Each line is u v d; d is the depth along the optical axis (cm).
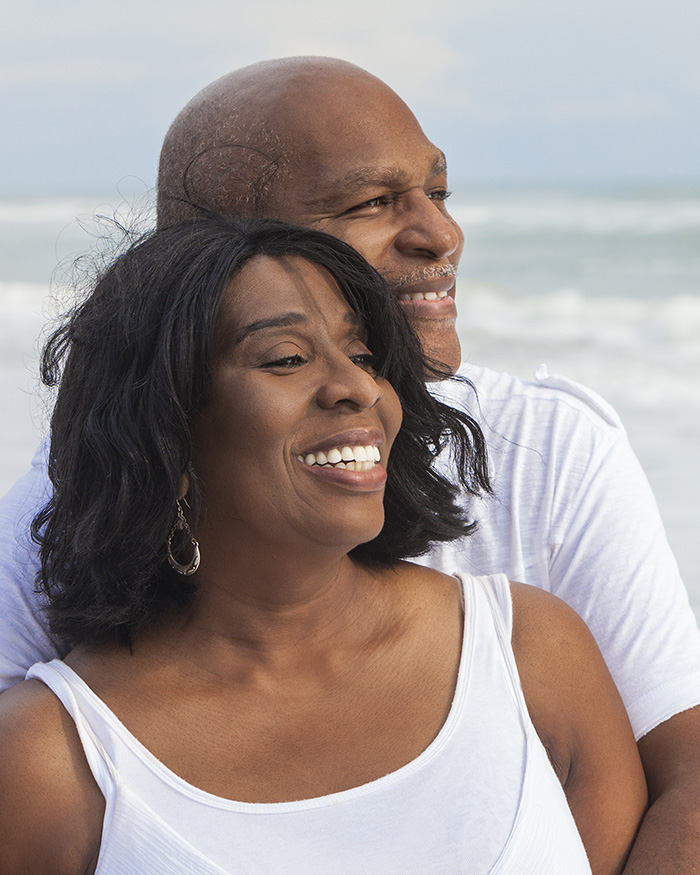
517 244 2392
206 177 235
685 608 222
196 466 167
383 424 173
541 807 165
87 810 158
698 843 179
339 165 224
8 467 802
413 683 175
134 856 154
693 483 799
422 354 188
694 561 659
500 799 163
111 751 162
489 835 160
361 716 170
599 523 226
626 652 216
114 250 193
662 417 998
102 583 171
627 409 1033
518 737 170
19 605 202
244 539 166
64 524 179
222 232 168
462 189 4506
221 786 161
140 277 168
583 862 169
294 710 169
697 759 199
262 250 167
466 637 180
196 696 169
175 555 172
